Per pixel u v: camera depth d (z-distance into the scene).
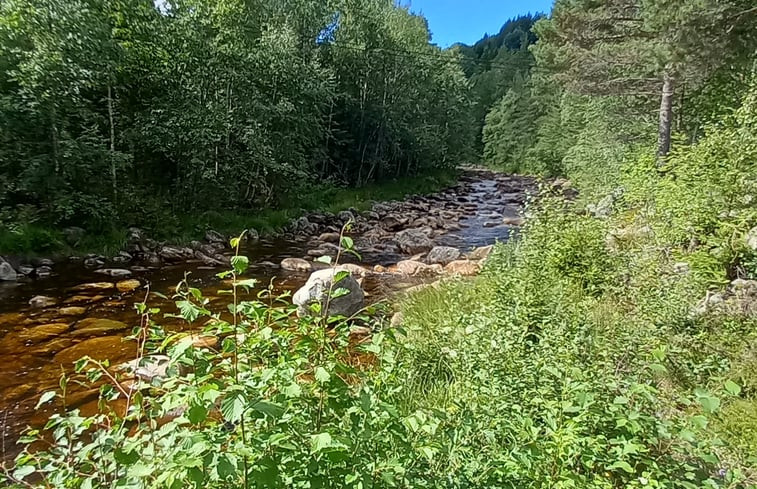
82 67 11.55
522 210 8.51
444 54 37.53
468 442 2.64
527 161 46.28
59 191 11.59
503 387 3.24
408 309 7.69
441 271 12.14
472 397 3.28
